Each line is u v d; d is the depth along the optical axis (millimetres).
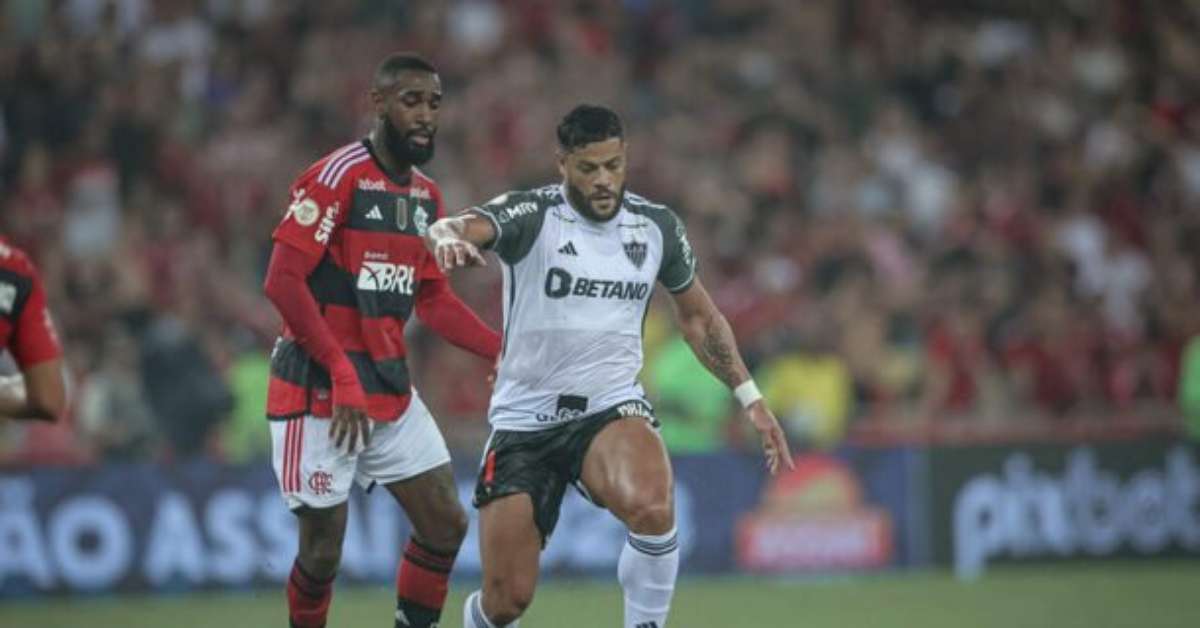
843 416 47031
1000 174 60781
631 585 22953
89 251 52406
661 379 45562
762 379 47125
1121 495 46031
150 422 44062
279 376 24344
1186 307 55656
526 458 23391
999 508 45375
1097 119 64625
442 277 25391
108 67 57656
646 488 22594
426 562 24891
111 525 40656
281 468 24219
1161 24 68500
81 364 45875
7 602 39938
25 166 54344
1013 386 50656
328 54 59562
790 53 63844
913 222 58062
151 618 37188
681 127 59531
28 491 40375
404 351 24625
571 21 63000
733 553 44031
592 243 22938
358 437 23797
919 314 52250
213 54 59250
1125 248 59469
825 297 52531
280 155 56000
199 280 50000
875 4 66375
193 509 41062
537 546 23109
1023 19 68062
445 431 44000
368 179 23969
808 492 44562
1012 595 39938
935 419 48000
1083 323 53438
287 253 23406
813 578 44188
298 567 24578
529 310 23031
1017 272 55250
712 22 65000
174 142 55875
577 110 22781
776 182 57594
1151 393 52875
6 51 57031
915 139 61500
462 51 60531
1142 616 35938
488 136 57562
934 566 44969
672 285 23906
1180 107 66375
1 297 20047
